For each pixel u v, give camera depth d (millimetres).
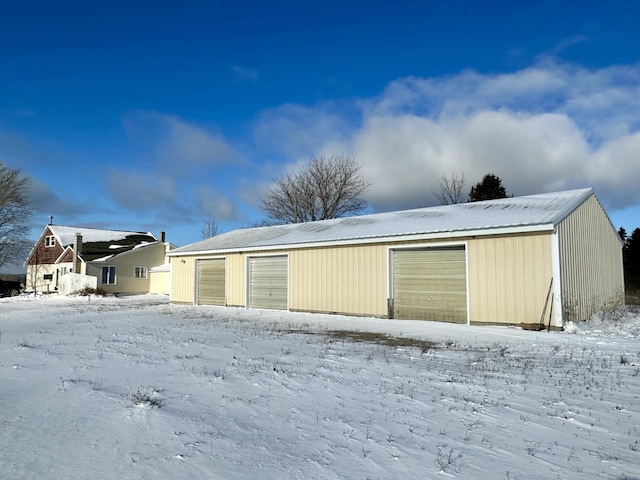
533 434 4883
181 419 4973
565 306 13266
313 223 25172
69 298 32531
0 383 6227
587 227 16375
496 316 14023
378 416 5316
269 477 3775
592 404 5941
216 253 23859
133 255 38344
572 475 3938
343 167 45344
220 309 21312
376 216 22609
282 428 4859
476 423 5172
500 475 3910
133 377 6652
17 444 4246
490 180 43469
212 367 7414
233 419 5055
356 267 17672
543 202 16609
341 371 7434
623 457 4320
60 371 6953
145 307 22922
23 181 44938
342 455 4238
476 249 14547
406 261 16484
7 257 44812
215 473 3793
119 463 3920
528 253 13547
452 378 7125
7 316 18156
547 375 7477
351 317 17234
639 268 39469
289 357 8508
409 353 9336
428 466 4055
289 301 19969
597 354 9328
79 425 4742
